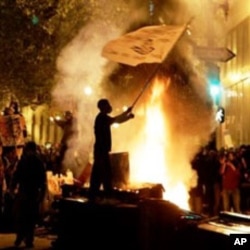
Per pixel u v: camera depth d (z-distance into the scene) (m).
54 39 22.12
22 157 14.55
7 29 20.91
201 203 20.38
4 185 17.42
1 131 18.45
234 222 9.56
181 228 9.78
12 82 21.64
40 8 20.94
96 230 12.25
